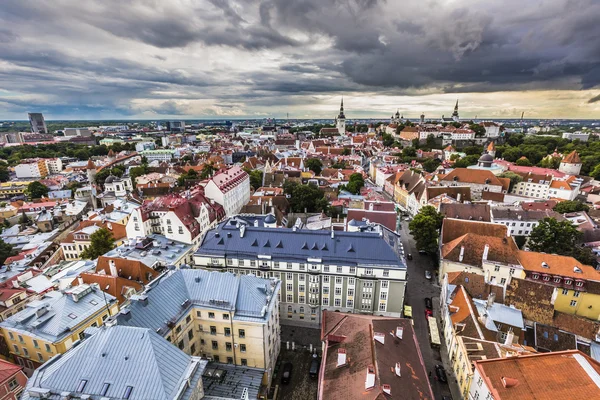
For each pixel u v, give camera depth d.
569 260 81.06
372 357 44.41
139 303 52.28
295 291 78.69
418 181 162.00
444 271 90.50
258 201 136.88
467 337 59.66
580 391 39.53
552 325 66.81
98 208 195.62
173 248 92.94
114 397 38.09
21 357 55.28
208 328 59.06
